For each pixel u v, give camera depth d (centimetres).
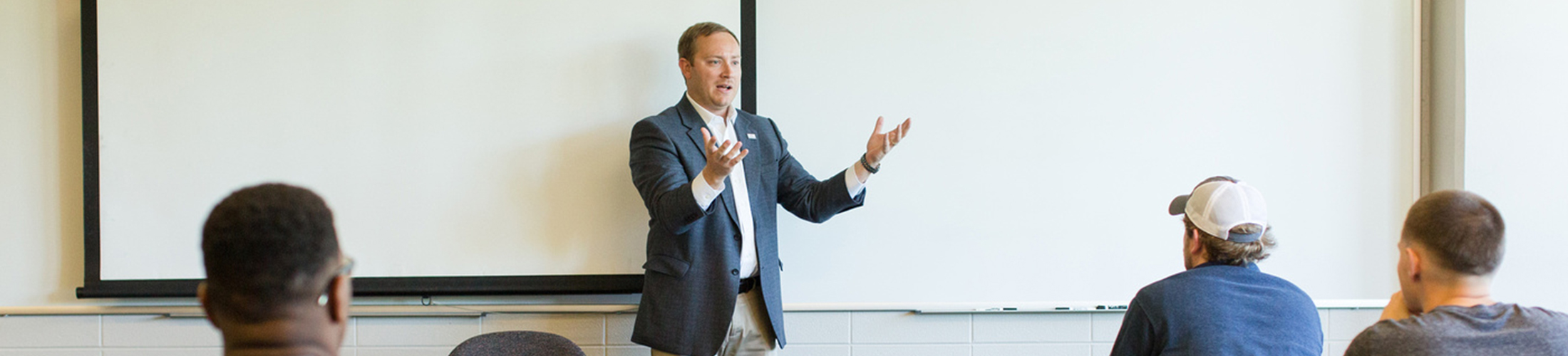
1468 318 127
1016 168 258
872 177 258
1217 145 259
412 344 256
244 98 249
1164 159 259
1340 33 259
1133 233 259
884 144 215
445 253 252
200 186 249
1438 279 133
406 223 251
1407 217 140
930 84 257
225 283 83
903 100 256
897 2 256
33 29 252
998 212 259
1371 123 259
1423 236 134
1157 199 259
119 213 249
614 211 253
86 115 247
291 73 250
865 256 258
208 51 249
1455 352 124
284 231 83
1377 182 260
